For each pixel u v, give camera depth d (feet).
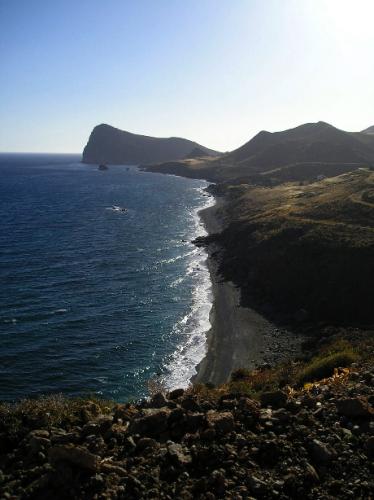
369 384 43.52
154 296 178.09
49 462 29.35
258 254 212.23
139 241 281.95
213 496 26.48
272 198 365.20
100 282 192.34
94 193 547.90
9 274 197.77
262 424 35.19
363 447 30.86
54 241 271.90
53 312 154.81
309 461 29.96
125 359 124.26
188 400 39.99
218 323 153.28
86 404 42.39
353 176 387.96
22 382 109.91
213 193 543.39
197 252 256.73
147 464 30.09
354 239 184.85
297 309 162.61
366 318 143.23
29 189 579.48
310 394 42.78
